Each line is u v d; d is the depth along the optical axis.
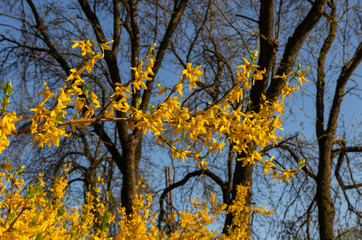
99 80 8.56
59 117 1.50
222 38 8.36
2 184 2.14
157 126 1.82
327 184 7.87
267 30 6.69
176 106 1.81
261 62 6.62
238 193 4.11
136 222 2.97
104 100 8.22
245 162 1.93
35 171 8.72
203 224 3.32
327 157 8.02
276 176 2.01
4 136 1.32
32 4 8.69
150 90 7.58
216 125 1.83
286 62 6.92
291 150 8.27
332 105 8.15
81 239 2.14
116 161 8.03
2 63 8.34
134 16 8.58
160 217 8.37
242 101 6.73
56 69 8.55
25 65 8.29
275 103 1.92
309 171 8.21
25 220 1.77
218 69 8.80
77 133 9.38
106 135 8.28
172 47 8.96
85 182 9.80
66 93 1.55
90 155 9.96
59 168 9.02
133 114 1.80
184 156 1.95
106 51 8.04
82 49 1.58
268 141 1.92
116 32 8.36
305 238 8.33
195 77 1.73
